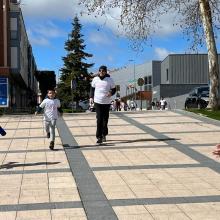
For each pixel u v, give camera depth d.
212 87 25.17
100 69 14.03
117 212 7.24
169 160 11.30
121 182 9.15
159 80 82.12
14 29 46.72
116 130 17.27
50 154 12.41
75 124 19.53
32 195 8.34
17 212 7.33
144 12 25.75
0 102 41.66
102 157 11.81
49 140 14.91
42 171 10.28
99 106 13.99
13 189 8.78
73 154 12.32
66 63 70.00
